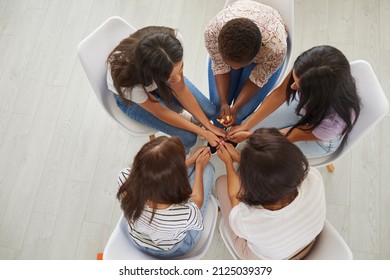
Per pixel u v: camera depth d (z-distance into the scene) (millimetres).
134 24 2457
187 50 2371
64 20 2506
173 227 1255
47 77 2371
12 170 2172
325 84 1246
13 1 2557
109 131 2229
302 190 1152
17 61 2420
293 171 1040
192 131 1700
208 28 1568
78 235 2027
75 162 2172
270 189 1063
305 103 1350
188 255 1512
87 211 2070
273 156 1025
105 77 1638
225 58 1410
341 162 2076
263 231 1172
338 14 2385
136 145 2191
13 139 2240
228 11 1550
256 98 1791
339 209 1986
